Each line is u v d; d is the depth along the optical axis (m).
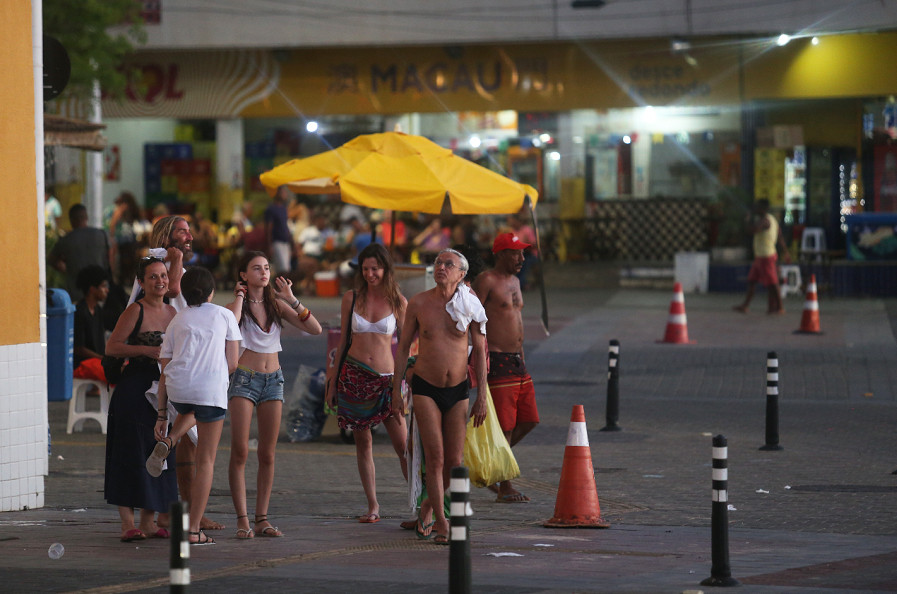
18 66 23.44
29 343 23.66
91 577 17.39
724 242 76.06
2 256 23.05
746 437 32.47
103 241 40.75
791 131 77.06
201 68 79.19
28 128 23.66
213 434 20.02
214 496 25.50
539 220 80.94
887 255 67.25
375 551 19.67
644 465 28.64
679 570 18.00
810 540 20.56
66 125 42.38
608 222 81.12
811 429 33.56
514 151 82.56
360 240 68.56
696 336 52.47
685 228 80.25
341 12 75.06
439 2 74.19
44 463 23.98
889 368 43.84
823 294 66.62
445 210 33.22
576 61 76.12
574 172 79.75
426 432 20.38
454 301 20.38
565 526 21.88
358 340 22.36
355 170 33.75
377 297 22.36
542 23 73.50
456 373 20.55
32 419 23.73
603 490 25.70
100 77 58.59
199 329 19.70
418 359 20.53
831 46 73.31
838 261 67.50
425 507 20.78
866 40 72.75
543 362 46.78
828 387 40.69
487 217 77.44
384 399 22.23
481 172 34.41
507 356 25.02
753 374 43.16
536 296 69.06
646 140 80.62
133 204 72.25
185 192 84.75
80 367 33.16
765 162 77.81
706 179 80.38
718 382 41.84
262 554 19.28
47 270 46.34
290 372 43.78
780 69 74.25
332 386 22.61
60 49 25.67
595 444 31.61
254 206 82.56
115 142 85.31
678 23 72.12
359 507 24.28
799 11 70.88
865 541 20.48
